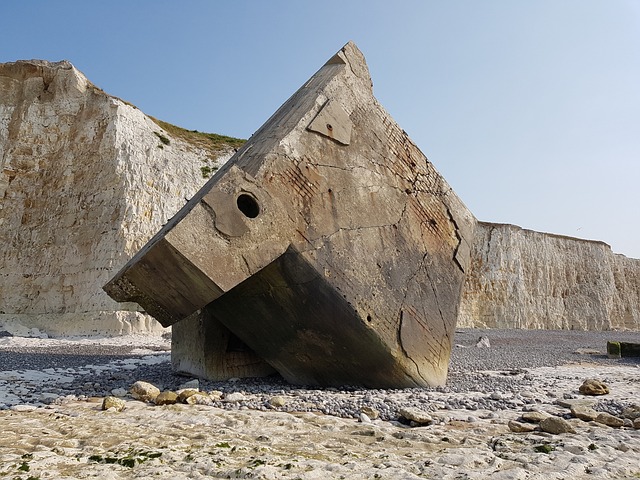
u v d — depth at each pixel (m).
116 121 26.55
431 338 8.29
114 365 11.16
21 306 23.89
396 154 8.70
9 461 3.37
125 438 4.23
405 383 7.85
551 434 4.92
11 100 26.72
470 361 13.59
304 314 7.19
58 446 3.88
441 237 9.03
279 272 6.88
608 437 4.68
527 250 44.44
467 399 6.95
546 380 9.60
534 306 42.72
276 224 6.60
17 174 25.69
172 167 27.86
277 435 4.65
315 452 4.02
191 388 7.11
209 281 5.96
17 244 24.86
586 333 37.81
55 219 25.36
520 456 3.96
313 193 7.26
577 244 49.44
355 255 7.46
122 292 6.59
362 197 7.86
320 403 6.34
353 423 5.41
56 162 26.33
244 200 6.58
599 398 7.26
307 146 7.43
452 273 9.09
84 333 21.97
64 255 24.66
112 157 25.69
